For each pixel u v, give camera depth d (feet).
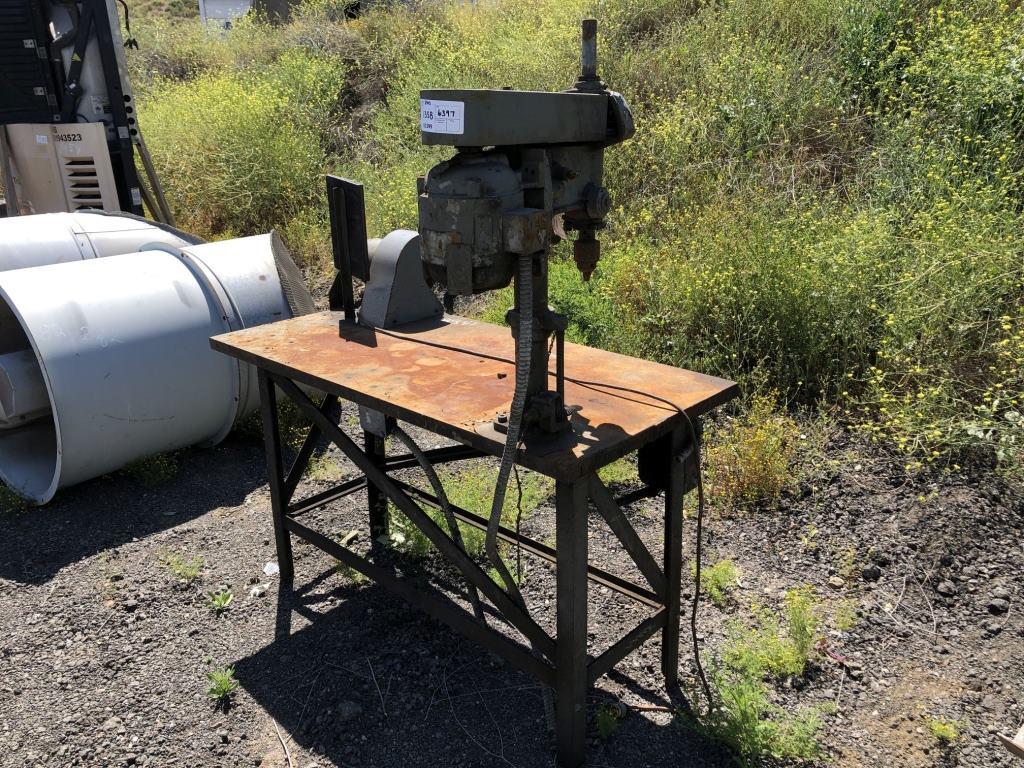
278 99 29.17
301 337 10.34
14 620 10.54
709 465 13.00
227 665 9.71
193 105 30.68
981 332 13.61
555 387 8.32
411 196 22.59
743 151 19.95
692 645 9.71
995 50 17.71
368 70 33.04
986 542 10.89
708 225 17.52
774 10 23.26
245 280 14.43
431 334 10.31
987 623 9.77
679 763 8.09
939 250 13.94
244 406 14.69
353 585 11.17
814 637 9.70
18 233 16.39
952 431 12.08
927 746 8.20
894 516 11.54
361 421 11.10
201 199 26.94
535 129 6.55
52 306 12.41
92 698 9.23
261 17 46.29
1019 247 13.64
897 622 9.93
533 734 8.52
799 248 15.30
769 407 13.50
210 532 12.50
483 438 7.11
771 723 8.10
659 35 25.54
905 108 18.21
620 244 18.65
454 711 8.89
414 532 11.69
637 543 8.11
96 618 10.58
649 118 21.88
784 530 11.69
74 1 20.66
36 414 13.91
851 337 14.47
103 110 21.91
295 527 10.77
